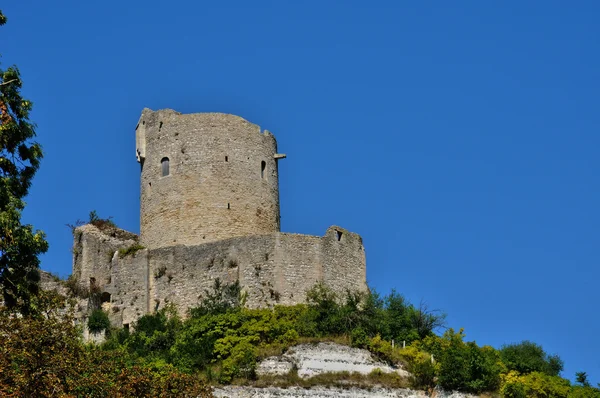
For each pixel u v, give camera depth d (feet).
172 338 257.96
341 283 282.15
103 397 180.96
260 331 254.47
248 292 271.28
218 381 239.30
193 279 276.82
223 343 249.96
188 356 247.70
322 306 266.98
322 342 254.47
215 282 274.57
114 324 276.41
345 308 267.80
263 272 272.51
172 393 192.24
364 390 243.60
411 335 267.80
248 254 275.18
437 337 269.44
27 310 162.20
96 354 208.74
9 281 153.58
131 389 185.26
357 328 259.60
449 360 254.88
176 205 285.43
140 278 281.13
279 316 262.06
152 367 233.96
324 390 240.73
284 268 273.33
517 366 278.87
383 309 275.59
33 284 158.51
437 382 252.01
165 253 282.15
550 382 267.59
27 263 154.20
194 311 268.21
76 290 280.51
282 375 242.78
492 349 282.77
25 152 155.43
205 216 283.38
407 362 255.70
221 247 277.85
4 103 152.76
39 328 181.16
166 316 274.16
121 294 281.33
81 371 183.93
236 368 241.35
